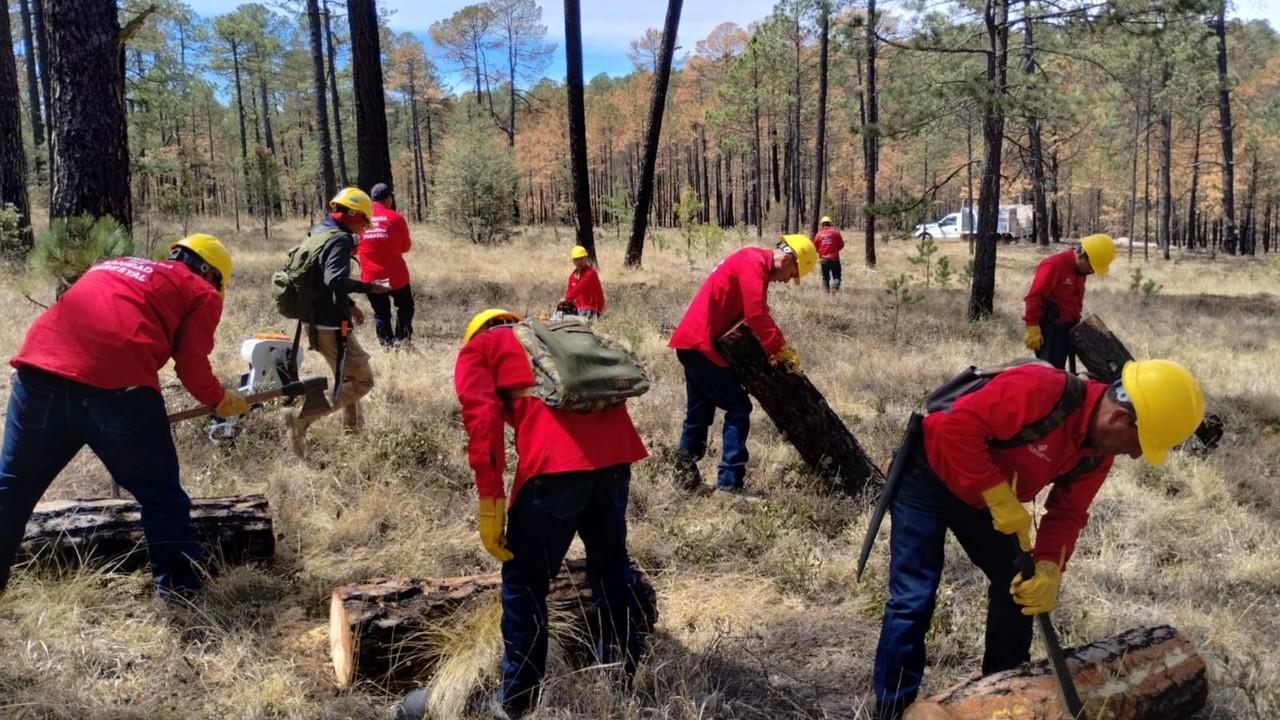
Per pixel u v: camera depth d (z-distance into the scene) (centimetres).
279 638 356
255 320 886
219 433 536
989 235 1312
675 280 1603
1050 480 282
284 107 5878
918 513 295
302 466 514
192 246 387
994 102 1219
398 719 306
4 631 338
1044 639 271
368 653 315
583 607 343
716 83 4931
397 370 721
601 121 5838
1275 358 1030
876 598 394
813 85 4006
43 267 478
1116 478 571
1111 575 439
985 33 1325
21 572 365
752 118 4022
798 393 521
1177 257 3384
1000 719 261
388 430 568
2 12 1326
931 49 1262
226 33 4631
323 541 440
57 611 346
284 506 471
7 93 1340
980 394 272
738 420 536
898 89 1326
